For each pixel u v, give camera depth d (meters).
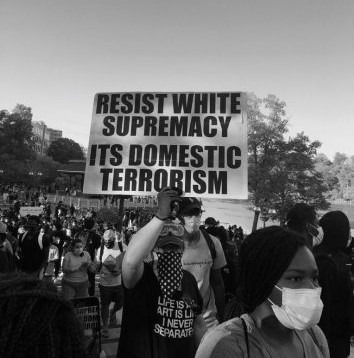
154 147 4.86
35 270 5.99
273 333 1.42
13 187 57.84
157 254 2.39
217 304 3.50
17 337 0.84
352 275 3.68
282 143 23.92
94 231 7.95
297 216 3.65
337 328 2.72
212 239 3.51
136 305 2.21
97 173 4.87
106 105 5.02
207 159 4.77
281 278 1.37
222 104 4.88
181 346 2.29
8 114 72.19
